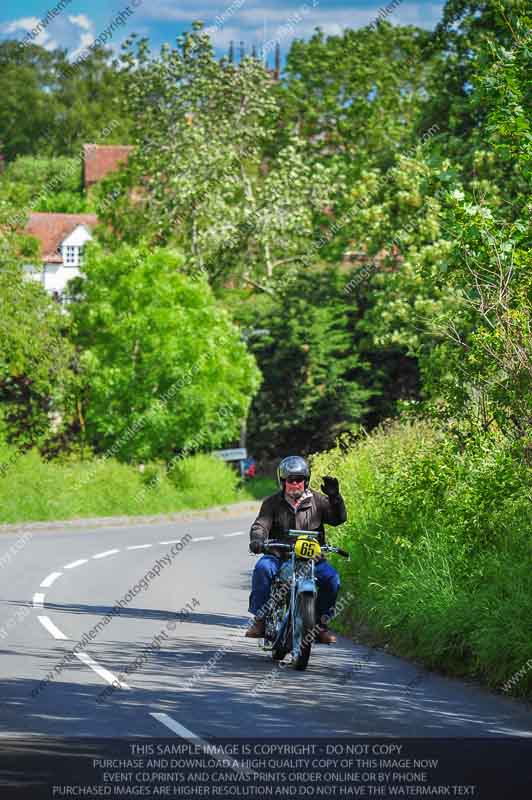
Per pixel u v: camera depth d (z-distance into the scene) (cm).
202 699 2222
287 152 11806
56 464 8775
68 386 9244
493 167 7112
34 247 9262
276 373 12112
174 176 11212
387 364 12438
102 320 9438
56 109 19600
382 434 4553
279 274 12406
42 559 5422
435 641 2650
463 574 2820
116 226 11731
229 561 5497
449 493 3189
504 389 2658
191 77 11444
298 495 2689
